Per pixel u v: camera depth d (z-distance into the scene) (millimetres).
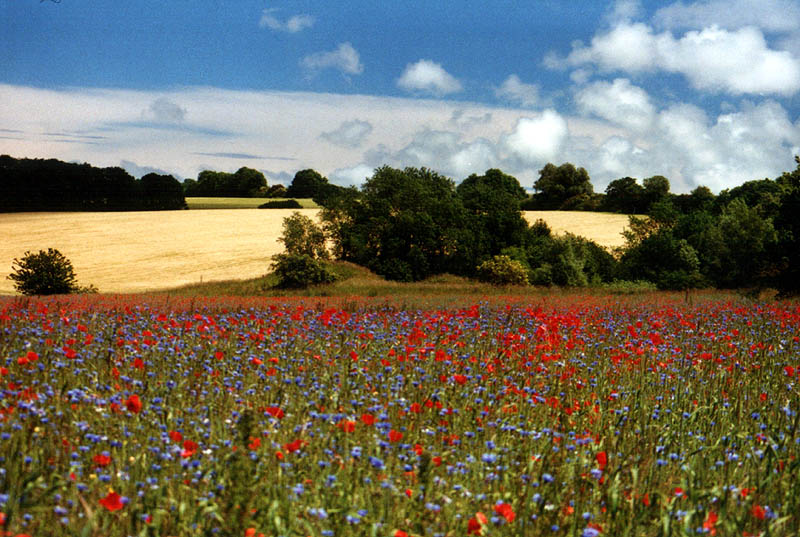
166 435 5996
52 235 83875
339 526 4566
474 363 10164
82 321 13102
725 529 4910
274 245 78562
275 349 10906
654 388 9562
